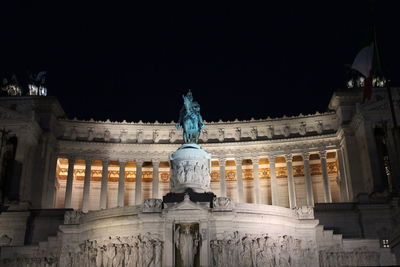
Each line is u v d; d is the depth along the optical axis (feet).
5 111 217.56
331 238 135.13
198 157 145.18
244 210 125.49
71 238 130.82
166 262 116.16
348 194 226.17
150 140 250.57
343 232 172.55
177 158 145.07
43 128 231.09
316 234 135.23
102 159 242.99
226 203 123.34
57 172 254.06
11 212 176.65
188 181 142.41
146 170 263.90
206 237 118.42
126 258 118.93
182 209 120.57
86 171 238.89
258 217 124.88
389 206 175.01
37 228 174.91
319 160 259.39
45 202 223.30
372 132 215.92
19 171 210.18
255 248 121.08
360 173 223.30
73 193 256.11
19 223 174.91
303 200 255.70
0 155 211.82
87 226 129.49
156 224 120.88
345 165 231.91
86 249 125.39
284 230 128.67
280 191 260.01
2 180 214.07
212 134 251.60
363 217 174.09
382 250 134.92
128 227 122.93
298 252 126.93
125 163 244.83
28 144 216.74
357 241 135.64
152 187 244.83
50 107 235.81
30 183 218.59
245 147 245.65
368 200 189.98
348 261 133.18
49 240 134.10
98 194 258.16
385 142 217.15
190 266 116.98
